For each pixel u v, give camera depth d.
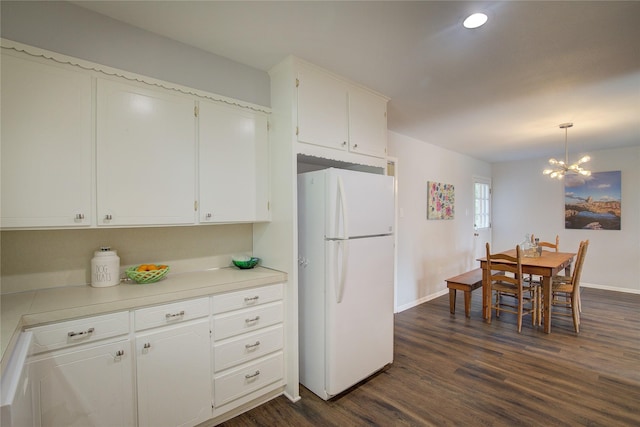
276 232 2.30
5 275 1.63
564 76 2.40
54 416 1.37
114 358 1.53
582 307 4.22
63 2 1.61
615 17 1.66
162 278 1.98
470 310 4.05
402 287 4.20
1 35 1.47
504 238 6.34
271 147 2.33
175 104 1.91
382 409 2.06
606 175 5.15
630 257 4.97
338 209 2.14
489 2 1.55
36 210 1.48
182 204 1.93
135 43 1.82
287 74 2.19
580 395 2.20
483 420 1.94
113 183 1.69
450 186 5.15
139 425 1.60
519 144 4.73
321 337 2.19
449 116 3.36
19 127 1.45
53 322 1.37
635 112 3.18
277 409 2.06
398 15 1.67
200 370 1.81
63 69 1.55
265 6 1.61
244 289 1.99
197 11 1.66
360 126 2.58
